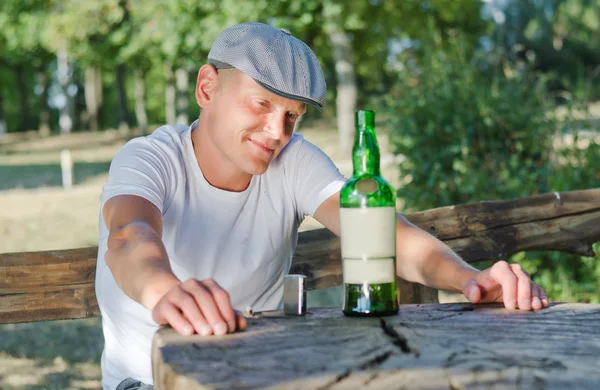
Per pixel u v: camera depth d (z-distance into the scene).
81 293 2.43
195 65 19.59
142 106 30.97
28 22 20.72
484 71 6.32
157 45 18.36
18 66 38.12
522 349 1.30
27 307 2.37
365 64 17.91
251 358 1.25
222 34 1.96
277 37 1.91
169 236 2.07
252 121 1.91
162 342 1.37
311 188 2.20
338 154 16.84
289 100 1.90
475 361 1.22
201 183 2.08
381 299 1.63
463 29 15.72
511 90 5.78
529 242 3.18
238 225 2.12
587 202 3.34
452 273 1.88
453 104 5.82
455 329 1.48
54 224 9.94
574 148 5.21
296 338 1.40
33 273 2.38
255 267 2.13
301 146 2.25
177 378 1.15
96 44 20.45
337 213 2.15
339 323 1.55
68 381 4.50
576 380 1.11
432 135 5.80
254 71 1.85
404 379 1.12
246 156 1.94
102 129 36.06
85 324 5.96
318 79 1.91
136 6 16.03
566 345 1.33
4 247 8.64
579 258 4.91
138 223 1.75
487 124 5.52
